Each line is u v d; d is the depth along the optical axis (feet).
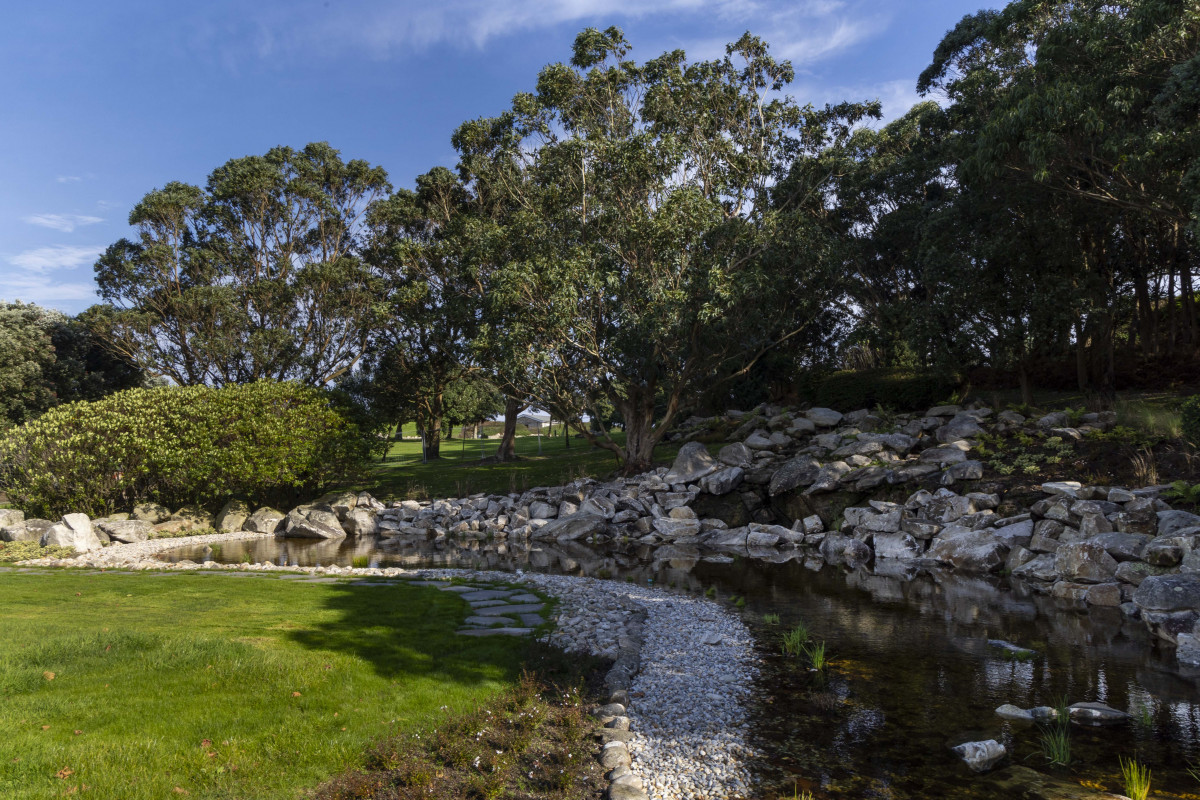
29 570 48.49
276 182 115.75
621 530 73.72
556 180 90.22
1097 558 41.73
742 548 66.54
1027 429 66.59
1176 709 22.95
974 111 80.28
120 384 140.46
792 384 113.09
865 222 102.53
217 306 106.52
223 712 19.44
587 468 101.86
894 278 102.99
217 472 83.15
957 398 87.51
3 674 20.79
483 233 91.71
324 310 114.11
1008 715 22.45
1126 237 77.92
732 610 38.40
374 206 119.75
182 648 24.18
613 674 25.94
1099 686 25.30
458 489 95.71
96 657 23.15
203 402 84.53
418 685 22.77
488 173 98.48
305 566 55.62
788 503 71.82
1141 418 59.62
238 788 15.51
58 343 132.87
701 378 94.53
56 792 14.56
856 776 18.24
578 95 90.48
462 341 100.83
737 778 18.10
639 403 91.61
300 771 16.48
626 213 83.20
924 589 44.34
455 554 64.28
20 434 78.79
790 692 24.90
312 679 22.27
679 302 75.25
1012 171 66.69
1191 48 53.88
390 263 117.70
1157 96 51.24
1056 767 18.70
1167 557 37.78
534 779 17.54
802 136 96.48
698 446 83.51
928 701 23.90
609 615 35.58
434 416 134.62
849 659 28.96
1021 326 72.02
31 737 17.06
